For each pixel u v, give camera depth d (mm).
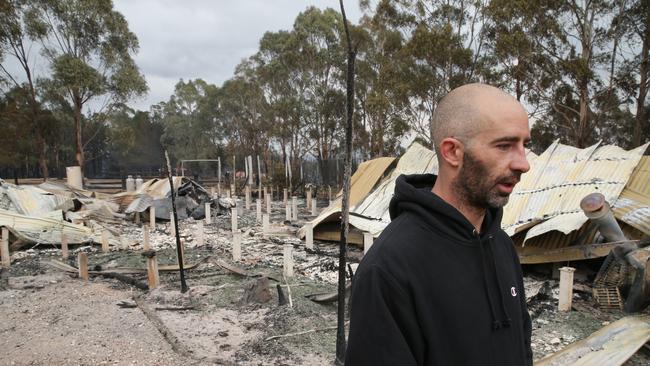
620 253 6613
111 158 59750
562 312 6613
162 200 18734
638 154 8820
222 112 58562
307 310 6809
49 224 12719
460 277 1387
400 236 1419
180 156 60875
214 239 13680
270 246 12438
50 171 48844
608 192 8297
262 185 33281
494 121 1347
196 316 6719
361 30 29359
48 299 7652
